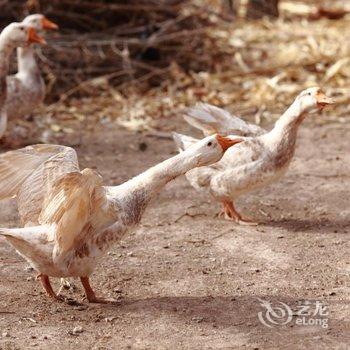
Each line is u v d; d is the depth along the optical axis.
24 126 16.98
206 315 9.48
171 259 11.11
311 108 11.54
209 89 19.17
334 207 12.96
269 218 12.59
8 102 15.52
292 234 11.94
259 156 11.77
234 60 21.17
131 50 20.56
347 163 14.91
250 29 24.03
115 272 10.70
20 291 10.17
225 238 11.82
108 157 15.38
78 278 10.54
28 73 15.72
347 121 17.28
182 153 9.70
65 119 17.50
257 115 17.58
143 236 11.91
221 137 9.77
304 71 20.14
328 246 11.50
